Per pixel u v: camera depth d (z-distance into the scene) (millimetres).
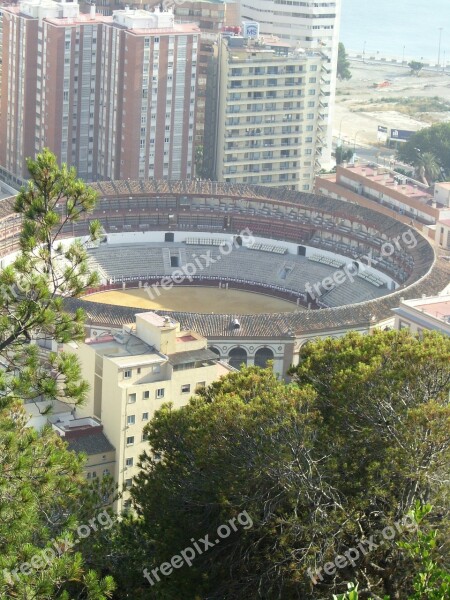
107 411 162250
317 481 92188
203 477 96000
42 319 75312
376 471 92500
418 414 92062
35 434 77500
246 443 93438
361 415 98000
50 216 78500
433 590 62719
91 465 160125
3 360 84438
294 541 90750
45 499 78062
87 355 165750
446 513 88812
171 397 164625
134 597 92625
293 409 95250
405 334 115250
